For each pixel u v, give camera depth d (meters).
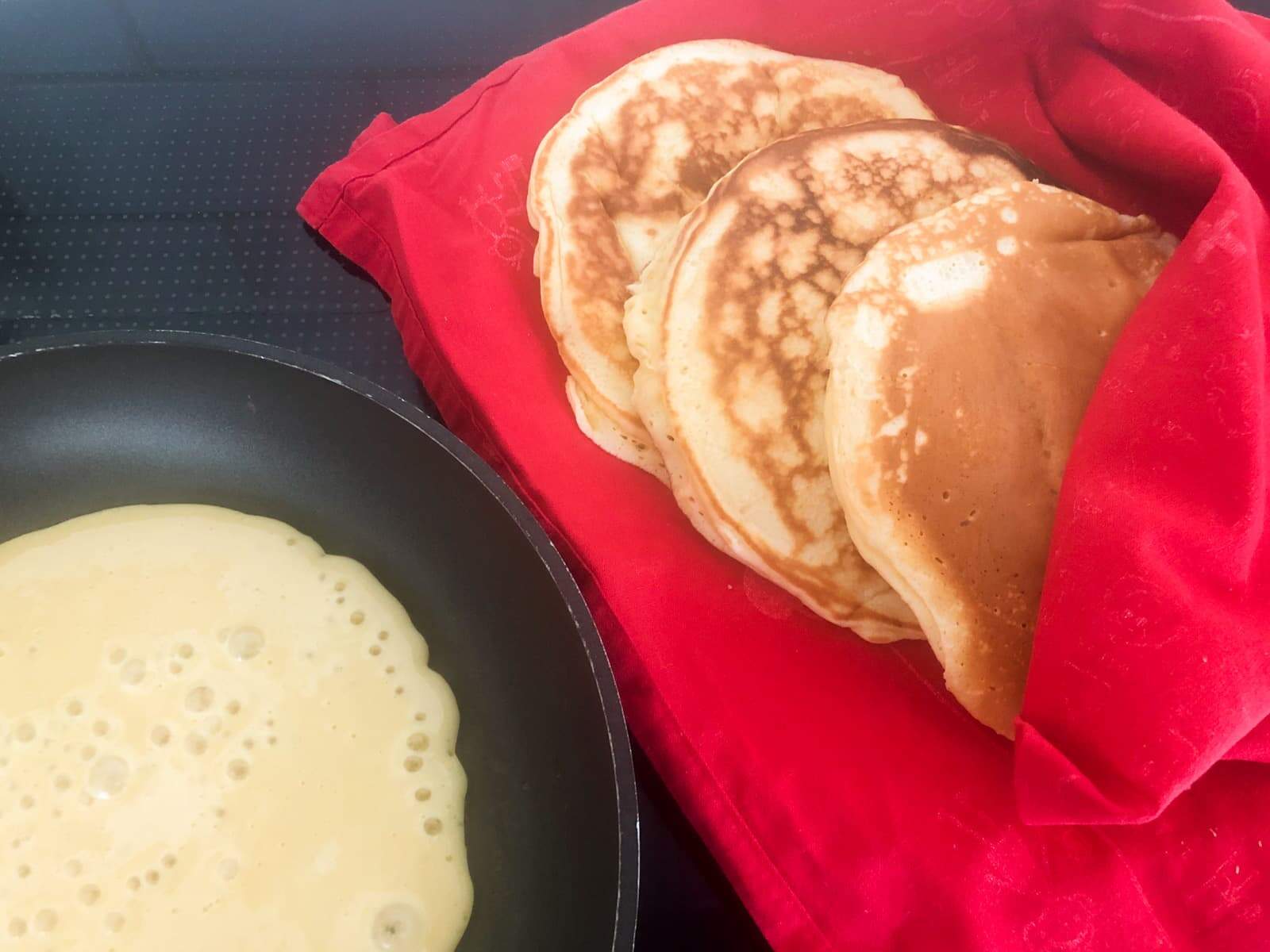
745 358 0.29
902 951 0.25
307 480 0.31
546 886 0.27
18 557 0.30
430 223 0.35
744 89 0.36
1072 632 0.25
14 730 0.27
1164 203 0.32
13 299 0.34
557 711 0.27
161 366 0.29
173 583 0.30
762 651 0.29
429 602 0.30
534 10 0.45
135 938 0.25
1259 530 0.24
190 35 0.42
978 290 0.29
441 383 0.33
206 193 0.38
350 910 0.26
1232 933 0.25
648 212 0.34
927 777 0.27
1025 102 0.36
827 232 0.31
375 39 0.43
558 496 0.30
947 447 0.27
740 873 0.27
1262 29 0.34
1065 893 0.25
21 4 0.42
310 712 0.29
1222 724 0.23
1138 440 0.25
